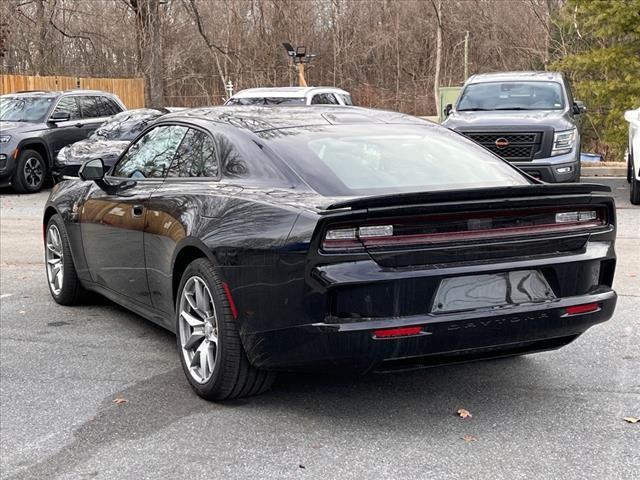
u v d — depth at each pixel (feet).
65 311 22.85
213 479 12.34
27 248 33.06
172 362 18.13
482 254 13.71
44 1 102.22
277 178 15.24
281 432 14.05
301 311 13.37
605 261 15.03
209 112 18.33
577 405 15.08
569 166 39.45
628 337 19.31
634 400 15.28
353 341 13.06
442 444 13.42
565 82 45.44
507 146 39.78
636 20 62.03
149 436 14.01
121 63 115.34
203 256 15.85
